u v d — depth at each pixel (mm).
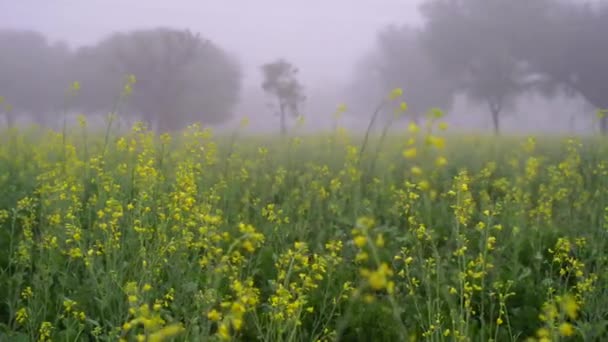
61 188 5820
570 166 8500
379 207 7559
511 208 6691
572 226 6250
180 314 4230
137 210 5047
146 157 7348
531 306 4863
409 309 4656
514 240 5523
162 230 4840
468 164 11734
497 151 13758
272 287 4824
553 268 5668
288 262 4219
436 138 2451
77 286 4832
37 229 6387
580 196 7145
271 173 9805
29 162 9820
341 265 5344
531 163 8305
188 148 7781
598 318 4395
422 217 6949
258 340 4309
